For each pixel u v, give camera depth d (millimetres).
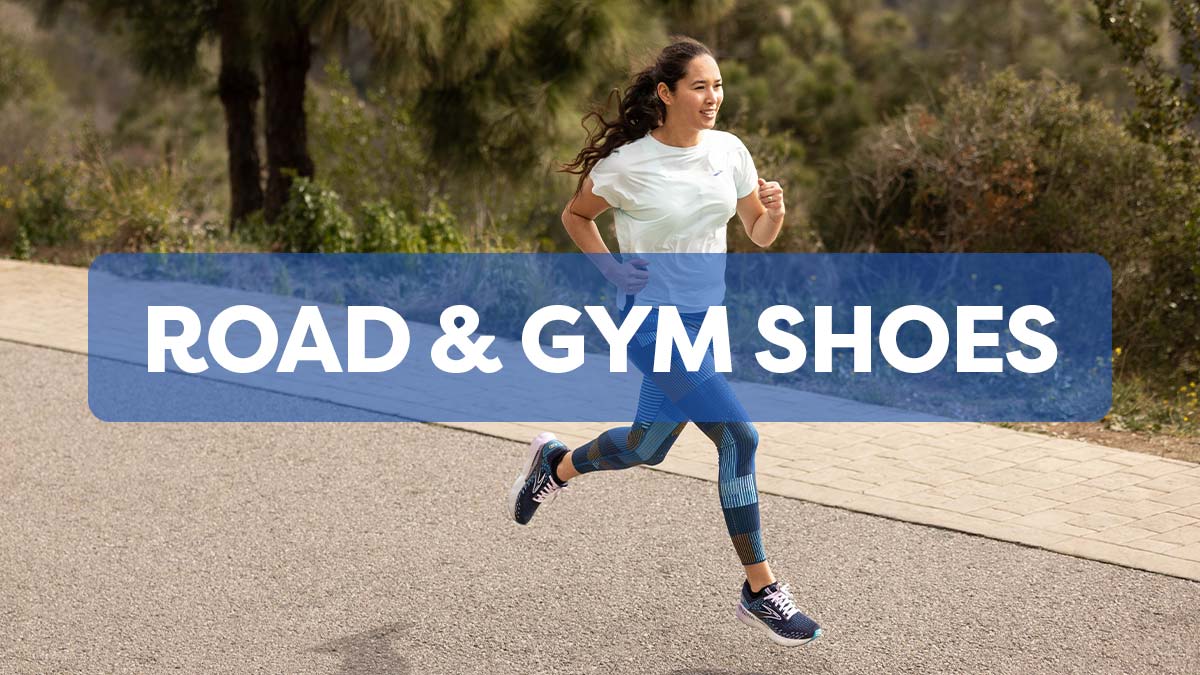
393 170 15234
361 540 5172
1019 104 10852
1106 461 6203
